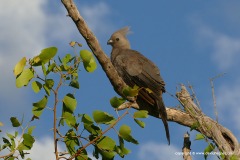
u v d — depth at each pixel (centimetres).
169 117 1310
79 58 732
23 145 705
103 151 713
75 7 1048
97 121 705
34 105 702
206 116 1230
